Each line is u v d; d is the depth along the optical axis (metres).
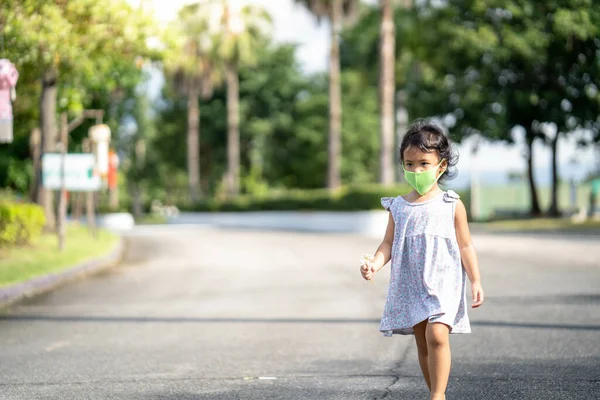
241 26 77.31
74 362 9.60
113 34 23.19
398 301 6.12
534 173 56.62
